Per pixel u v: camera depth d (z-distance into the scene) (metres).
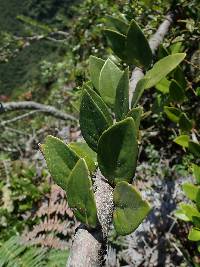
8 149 1.23
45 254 0.68
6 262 0.65
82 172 0.16
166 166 0.75
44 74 1.29
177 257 0.67
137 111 0.19
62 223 0.78
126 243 0.70
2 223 0.86
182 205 0.36
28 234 0.78
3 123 1.25
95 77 0.28
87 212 0.16
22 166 1.03
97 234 0.16
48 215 0.81
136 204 0.15
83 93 0.19
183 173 0.72
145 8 0.56
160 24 0.53
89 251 0.16
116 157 0.18
